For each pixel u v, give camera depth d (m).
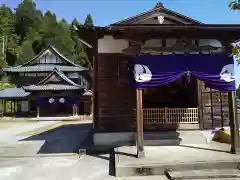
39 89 29.02
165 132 8.91
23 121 26.38
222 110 9.37
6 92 32.72
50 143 11.12
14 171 6.71
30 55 58.38
